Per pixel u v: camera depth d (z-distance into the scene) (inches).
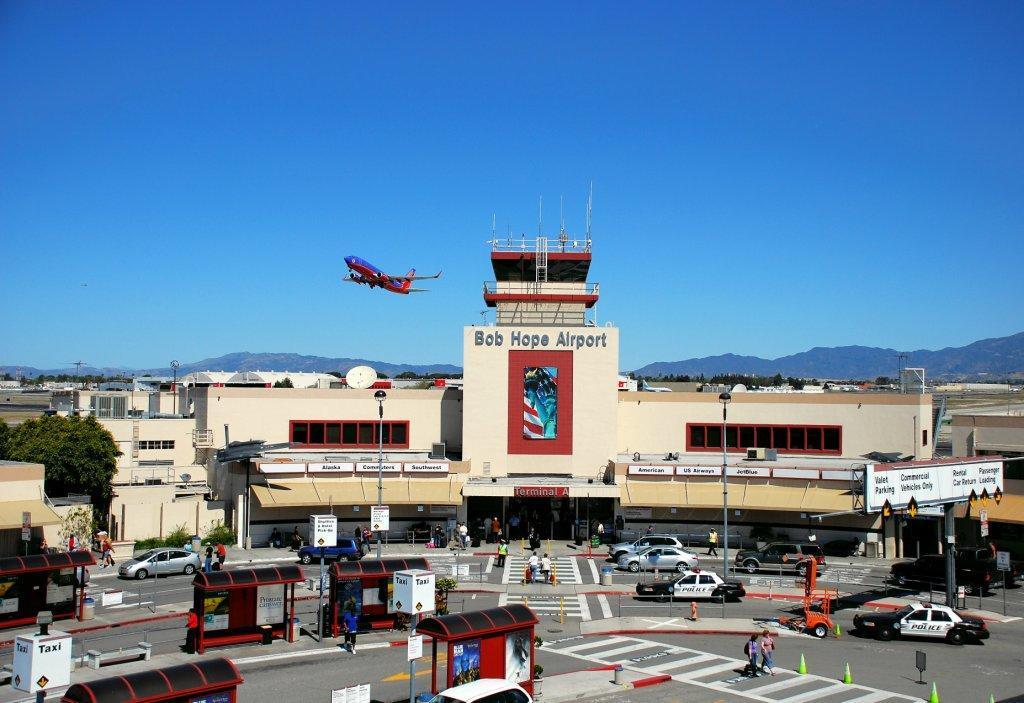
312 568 2309.3
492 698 1057.5
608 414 2797.7
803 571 2304.4
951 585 1898.4
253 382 3762.3
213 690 999.6
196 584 1504.7
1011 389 6545.3
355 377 2992.1
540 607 1907.0
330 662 1444.4
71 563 1673.2
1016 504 2402.8
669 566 2304.4
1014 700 1304.1
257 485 2608.3
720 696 1311.5
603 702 1274.6
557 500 2795.3
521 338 2802.7
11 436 2810.0
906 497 1827.0
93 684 949.8
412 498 2642.7
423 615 1668.3
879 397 2785.4
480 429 2787.9
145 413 3641.7
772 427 2856.8
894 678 1417.3
